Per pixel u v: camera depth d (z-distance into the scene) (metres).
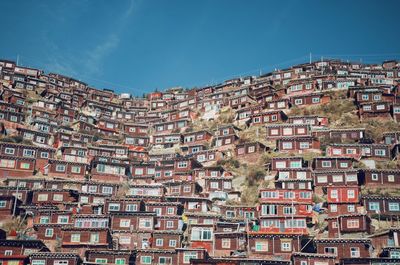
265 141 118.19
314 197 89.12
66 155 115.31
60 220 84.69
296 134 116.06
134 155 127.31
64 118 147.88
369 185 90.69
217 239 78.56
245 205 91.94
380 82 146.75
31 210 86.94
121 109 175.75
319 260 68.81
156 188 101.06
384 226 79.44
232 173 107.06
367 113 120.75
